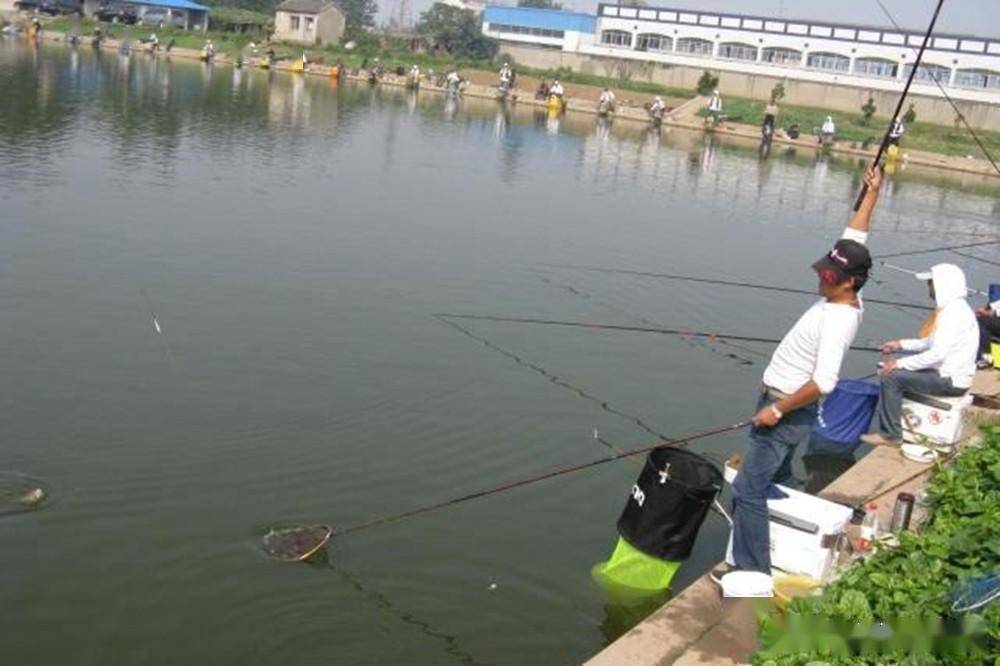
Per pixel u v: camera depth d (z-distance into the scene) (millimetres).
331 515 7023
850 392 9023
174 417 8328
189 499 7023
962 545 5363
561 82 60844
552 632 5934
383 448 8172
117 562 6191
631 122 50250
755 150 41188
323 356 10094
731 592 5652
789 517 5918
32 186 16984
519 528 7102
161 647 5461
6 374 8836
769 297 14875
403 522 7016
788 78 59938
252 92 42531
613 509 7531
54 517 6617
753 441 5855
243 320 10938
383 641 5684
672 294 14430
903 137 47250
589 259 16109
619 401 9805
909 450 8250
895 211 27094
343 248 14812
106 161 20344
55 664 5266
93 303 10984
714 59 67500
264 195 18422
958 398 8383
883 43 61375
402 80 57312
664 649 5203
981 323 10953
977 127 52656
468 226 17703
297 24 72375
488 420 8945
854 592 4684
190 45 64375
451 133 34250
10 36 63750
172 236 14336
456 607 6078
